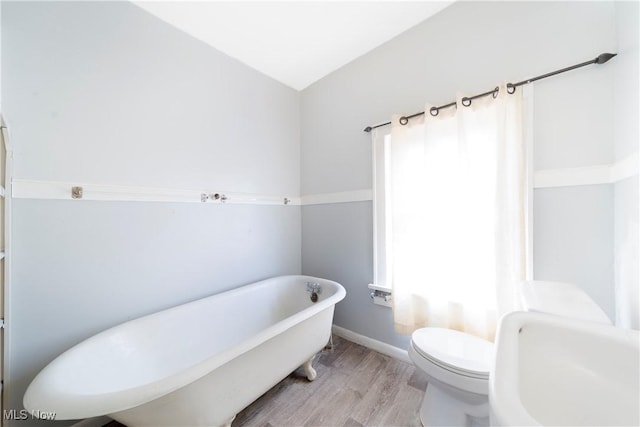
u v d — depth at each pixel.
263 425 1.19
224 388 1.01
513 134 1.27
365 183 1.96
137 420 0.86
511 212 1.26
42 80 1.16
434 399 1.15
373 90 1.90
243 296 1.77
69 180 1.22
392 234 1.65
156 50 1.53
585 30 1.13
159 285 1.52
